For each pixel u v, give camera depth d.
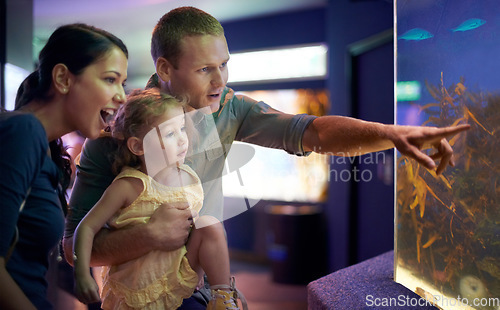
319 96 5.87
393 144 1.10
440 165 1.05
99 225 1.21
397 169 1.51
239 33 6.16
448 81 1.18
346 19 4.66
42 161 0.97
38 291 1.07
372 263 1.83
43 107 1.07
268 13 5.83
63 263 1.45
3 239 0.90
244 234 6.19
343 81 4.79
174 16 1.30
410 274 1.46
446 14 1.17
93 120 1.09
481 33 1.04
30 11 4.43
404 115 1.43
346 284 1.55
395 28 1.46
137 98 1.27
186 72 1.29
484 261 1.08
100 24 5.91
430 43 1.25
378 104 4.25
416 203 1.38
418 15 1.31
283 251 5.18
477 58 1.06
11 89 4.26
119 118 1.27
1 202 0.90
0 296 0.91
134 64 8.21
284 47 5.85
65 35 1.04
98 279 1.49
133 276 1.21
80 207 1.34
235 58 6.25
